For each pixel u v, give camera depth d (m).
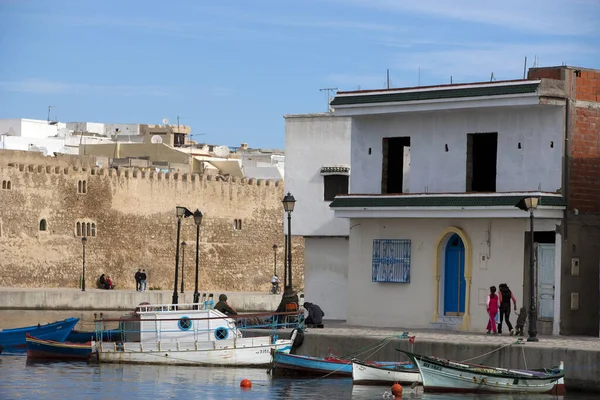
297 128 57.44
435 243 48.38
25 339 55.41
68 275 107.25
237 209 114.62
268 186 116.06
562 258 45.69
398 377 41.75
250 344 47.28
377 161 50.91
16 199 104.81
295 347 45.84
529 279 45.53
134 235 110.44
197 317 47.62
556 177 45.84
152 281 110.94
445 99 47.50
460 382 39.50
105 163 120.62
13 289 98.44
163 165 127.00
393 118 50.41
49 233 106.50
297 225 57.25
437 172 48.97
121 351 48.12
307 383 42.91
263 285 115.56
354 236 50.94
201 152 147.12
